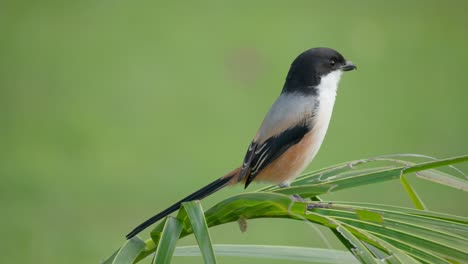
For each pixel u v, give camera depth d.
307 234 10.70
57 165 12.81
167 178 12.43
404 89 15.78
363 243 3.39
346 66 6.88
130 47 17.66
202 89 15.62
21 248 10.68
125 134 13.95
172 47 17.48
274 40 17.75
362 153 13.16
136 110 14.82
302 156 6.57
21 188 12.06
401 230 3.47
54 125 14.29
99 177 12.45
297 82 6.70
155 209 11.64
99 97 15.23
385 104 15.18
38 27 18.34
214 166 12.76
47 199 11.82
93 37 17.89
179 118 14.46
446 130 14.13
